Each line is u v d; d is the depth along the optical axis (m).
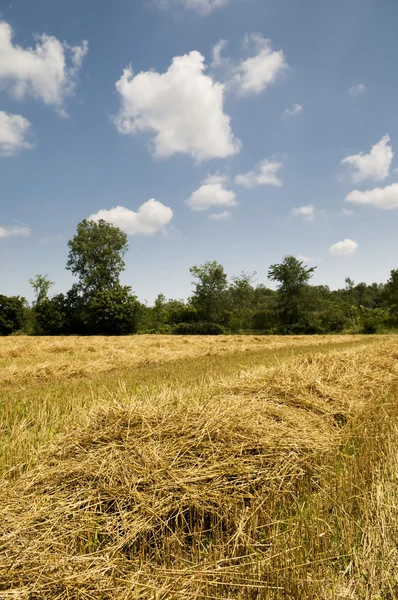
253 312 50.53
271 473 3.27
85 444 3.53
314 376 6.25
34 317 47.25
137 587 2.13
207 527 2.84
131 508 2.78
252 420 4.09
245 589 2.14
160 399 4.53
